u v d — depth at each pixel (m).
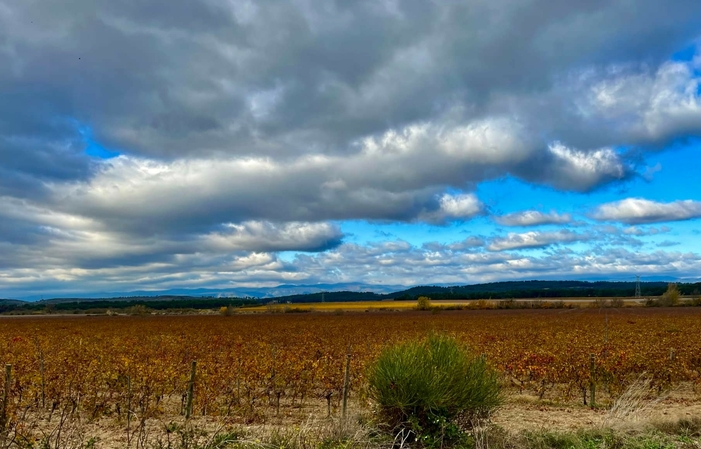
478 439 7.36
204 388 11.06
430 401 7.27
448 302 104.75
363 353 17.17
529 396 12.88
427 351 7.99
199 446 7.38
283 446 6.93
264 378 12.06
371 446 7.14
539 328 34.66
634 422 8.31
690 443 7.53
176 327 42.62
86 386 11.35
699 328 33.00
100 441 7.98
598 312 60.09
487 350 17.98
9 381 9.12
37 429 8.95
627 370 13.39
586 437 7.80
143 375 10.99
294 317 63.66
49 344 22.95
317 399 12.88
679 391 13.55
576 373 12.40
